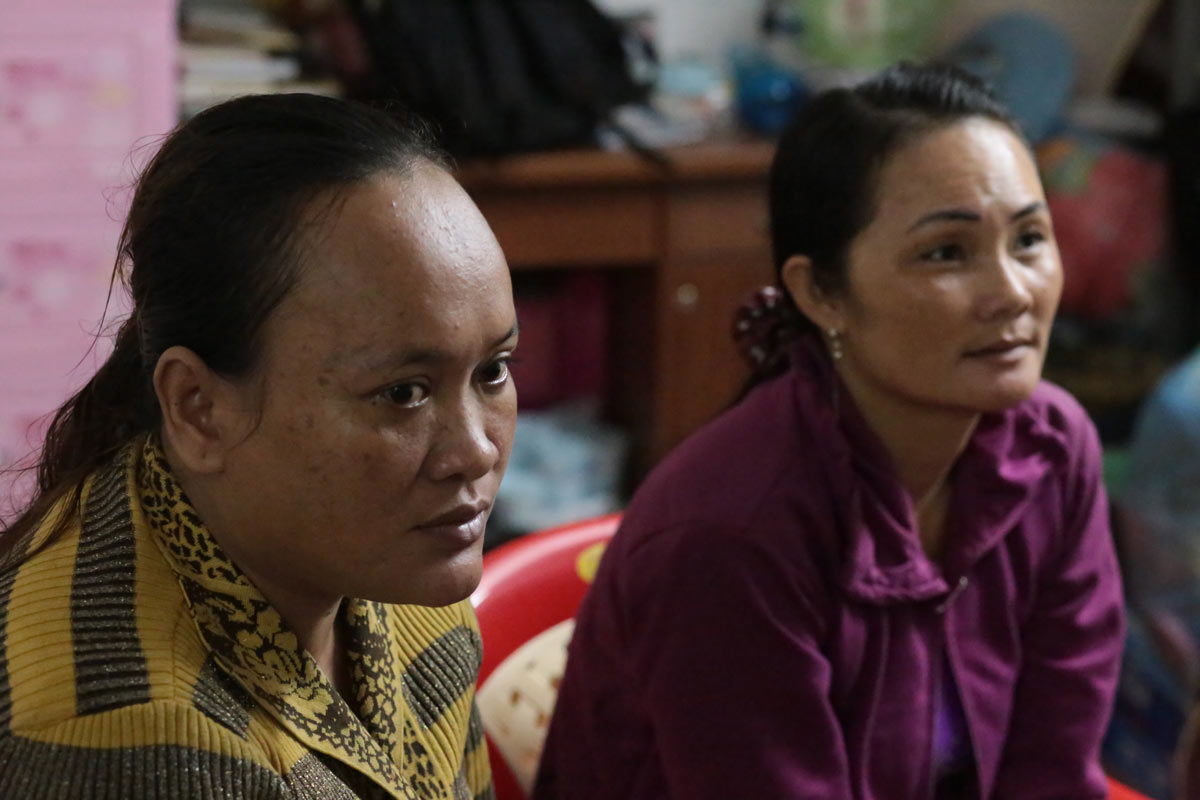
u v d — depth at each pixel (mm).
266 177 800
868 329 1362
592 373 3881
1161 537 2641
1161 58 4023
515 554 1748
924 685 1419
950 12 3934
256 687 905
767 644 1332
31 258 2643
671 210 3289
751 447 1375
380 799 965
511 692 1676
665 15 3912
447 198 827
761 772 1338
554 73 3193
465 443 829
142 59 2611
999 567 1466
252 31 3123
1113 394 3539
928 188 1310
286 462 824
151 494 910
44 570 892
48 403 2705
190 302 817
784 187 1440
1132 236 3633
